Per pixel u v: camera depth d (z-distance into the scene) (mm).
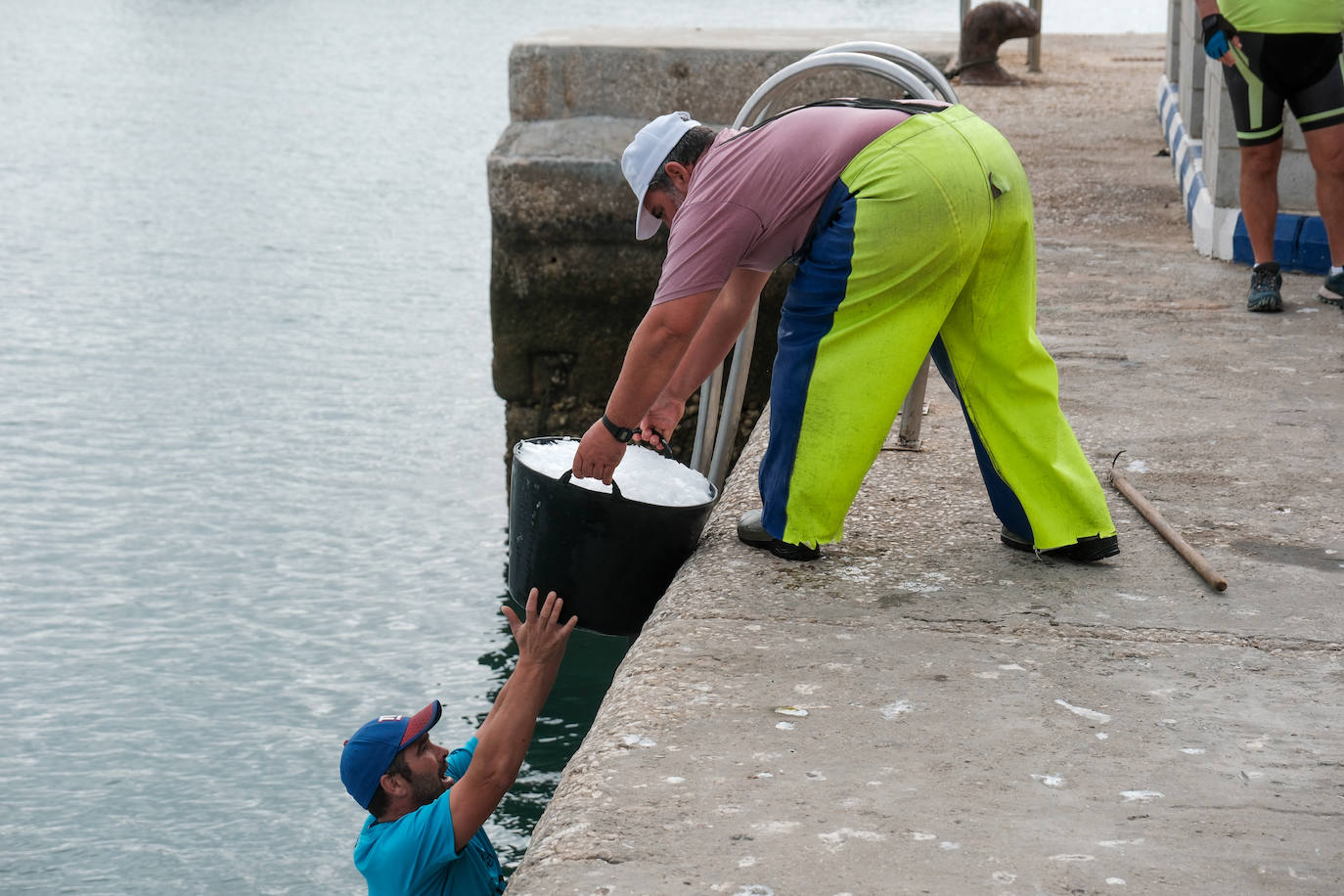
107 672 7918
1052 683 3430
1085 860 2729
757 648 3578
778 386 3998
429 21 40781
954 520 4449
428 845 3451
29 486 10570
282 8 43750
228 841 6418
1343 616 3811
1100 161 11156
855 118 3732
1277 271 6973
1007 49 19641
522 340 9961
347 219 19297
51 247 17688
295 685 7801
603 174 9508
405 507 10328
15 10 42781
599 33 10328
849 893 2623
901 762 3074
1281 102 6754
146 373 13188
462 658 8078
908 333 3814
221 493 10469
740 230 3662
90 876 6141
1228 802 2941
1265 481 4824
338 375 13211
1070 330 6758
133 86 30469
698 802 2916
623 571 4098
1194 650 3602
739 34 10273
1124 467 4977
